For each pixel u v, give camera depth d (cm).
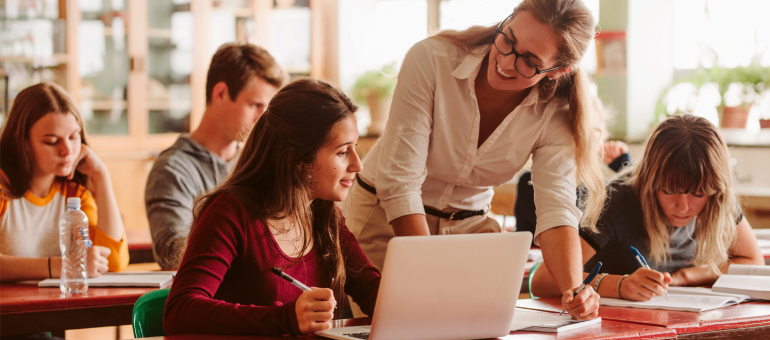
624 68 435
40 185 217
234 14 531
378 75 534
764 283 179
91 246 196
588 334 129
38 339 206
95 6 481
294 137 138
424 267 115
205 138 261
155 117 506
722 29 423
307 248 149
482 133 183
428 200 197
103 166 228
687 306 157
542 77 165
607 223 202
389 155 175
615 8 437
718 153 196
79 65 475
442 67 177
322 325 119
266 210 139
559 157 179
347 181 144
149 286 190
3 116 441
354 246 162
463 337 124
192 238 134
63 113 211
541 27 153
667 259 211
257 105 253
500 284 122
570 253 163
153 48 503
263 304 139
